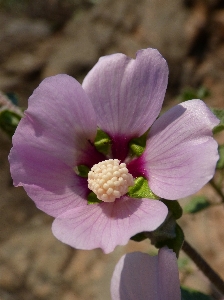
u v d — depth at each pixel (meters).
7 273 0.21
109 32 0.31
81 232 0.07
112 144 0.08
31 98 0.08
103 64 0.08
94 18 0.32
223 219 0.20
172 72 0.28
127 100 0.08
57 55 0.32
